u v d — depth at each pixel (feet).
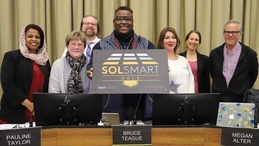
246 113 7.48
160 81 6.99
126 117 8.30
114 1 12.54
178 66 9.84
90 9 12.30
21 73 9.44
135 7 12.35
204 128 6.51
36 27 9.74
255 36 13.33
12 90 9.34
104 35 12.41
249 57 10.91
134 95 8.40
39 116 6.56
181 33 13.03
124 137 6.44
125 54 7.23
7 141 6.07
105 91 6.87
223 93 11.05
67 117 6.59
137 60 7.16
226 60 11.06
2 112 9.64
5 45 12.13
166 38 10.08
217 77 11.20
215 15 12.89
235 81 10.89
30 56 9.60
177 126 6.49
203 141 6.51
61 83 8.82
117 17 8.81
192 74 10.62
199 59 11.57
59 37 12.17
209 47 12.93
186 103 6.63
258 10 13.26
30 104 9.25
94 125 6.47
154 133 6.48
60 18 12.14
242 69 10.87
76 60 8.93
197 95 6.68
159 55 7.22
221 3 12.78
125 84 6.95
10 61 9.49
